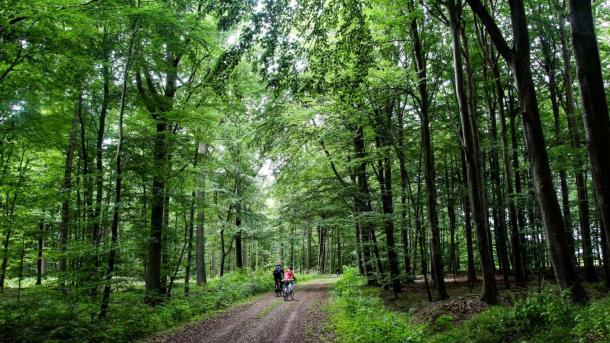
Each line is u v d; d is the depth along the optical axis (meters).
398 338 8.68
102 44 13.72
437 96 20.75
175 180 15.55
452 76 19.86
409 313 12.98
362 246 21.67
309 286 29.69
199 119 15.21
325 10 9.25
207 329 12.34
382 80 14.85
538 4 19.02
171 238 17.45
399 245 20.66
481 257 12.10
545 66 19.86
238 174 27.30
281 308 17.14
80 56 11.54
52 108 14.71
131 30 13.24
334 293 20.83
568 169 15.86
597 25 18.28
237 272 28.64
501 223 18.33
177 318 14.16
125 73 13.63
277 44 8.80
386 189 20.78
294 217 24.33
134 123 15.54
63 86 12.66
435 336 9.29
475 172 12.64
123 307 13.28
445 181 21.31
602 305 7.91
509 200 17.94
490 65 17.39
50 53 11.42
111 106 16.09
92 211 14.42
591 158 6.32
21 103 12.91
